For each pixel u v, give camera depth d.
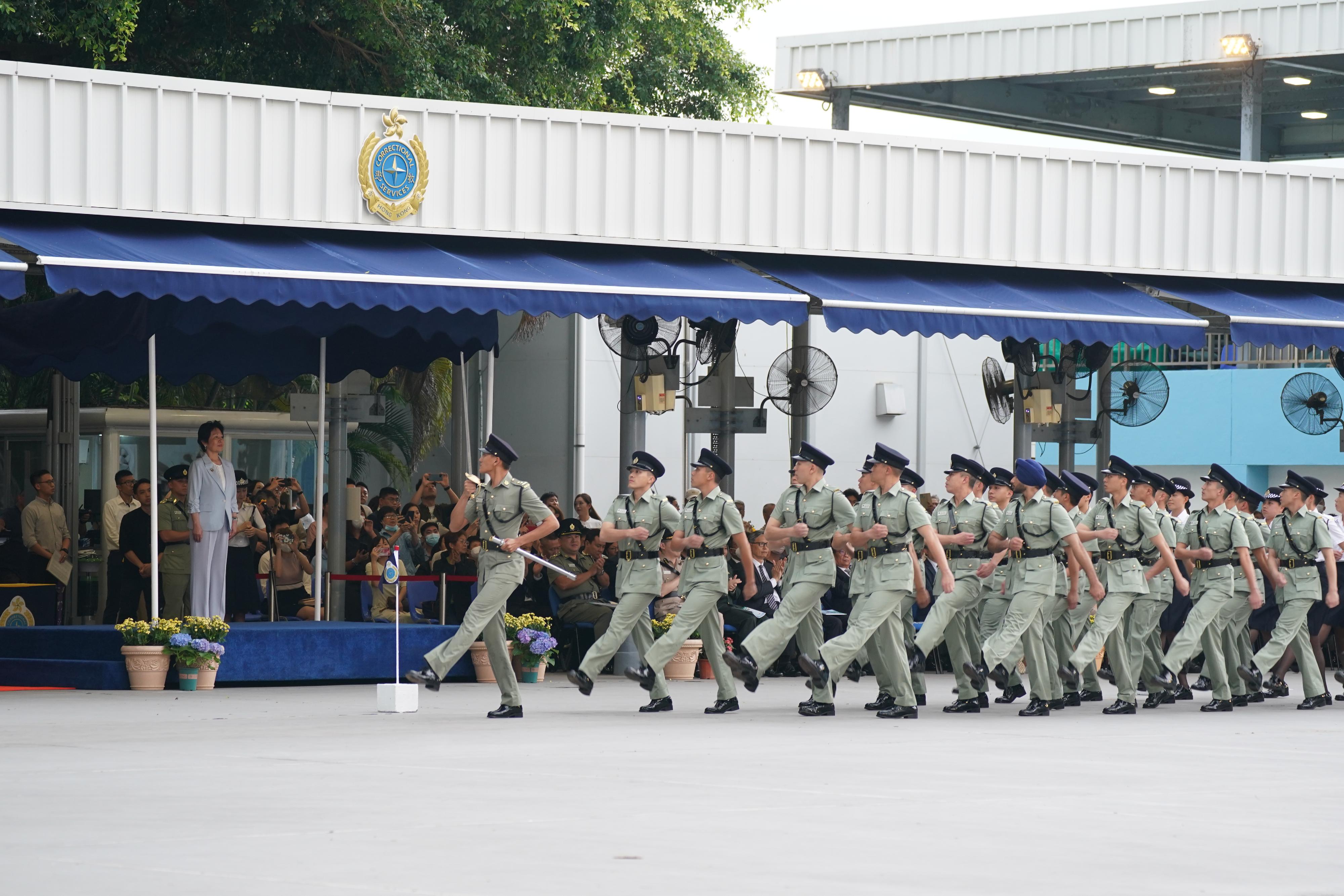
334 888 8.36
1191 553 21.05
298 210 22.00
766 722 17.86
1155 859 9.56
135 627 21.11
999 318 24.39
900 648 18.81
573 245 23.92
